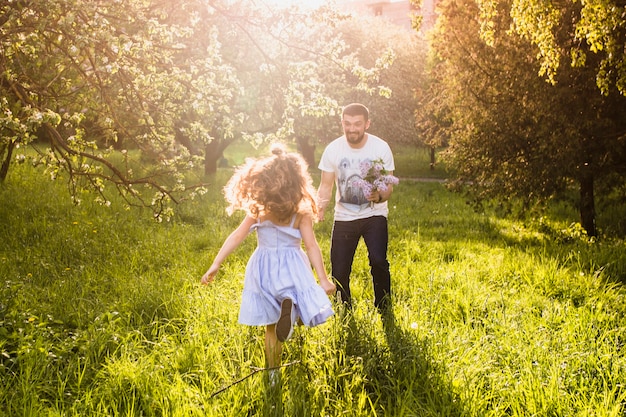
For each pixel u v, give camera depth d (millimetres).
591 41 6816
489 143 11562
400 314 4957
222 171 24922
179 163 6969
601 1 6535
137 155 22516
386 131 28141
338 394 3654
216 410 3369
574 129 10148
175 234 9773
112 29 5270
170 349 4258
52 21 5238
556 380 3684
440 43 12164
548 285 6359
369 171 5250
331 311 3871
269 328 3977
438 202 17344
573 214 14703
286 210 3826
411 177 29328
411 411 3424
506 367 3994
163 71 6699
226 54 14273
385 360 4016
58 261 7281
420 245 9250
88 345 4199
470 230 12031
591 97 10117
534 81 10461
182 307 5285
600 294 5996
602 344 4363
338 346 4148
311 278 3959
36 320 4785
